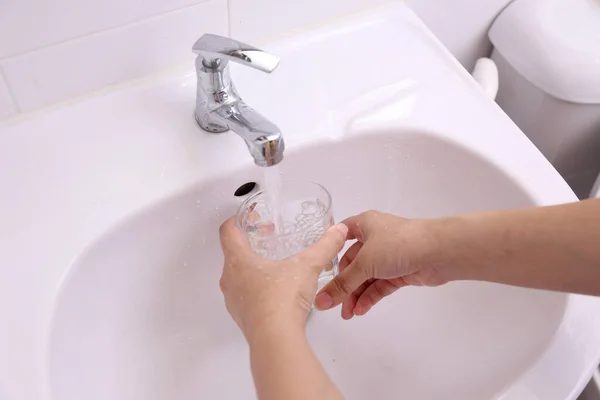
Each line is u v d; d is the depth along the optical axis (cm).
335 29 65
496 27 76
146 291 56
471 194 58
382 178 62
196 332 58
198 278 59
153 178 53
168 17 56
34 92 55
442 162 58
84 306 50
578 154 79
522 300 51
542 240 41
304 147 56
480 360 52
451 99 59
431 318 58
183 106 58
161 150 54
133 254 53
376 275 49
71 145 54
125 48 56
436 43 64
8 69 52
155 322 56
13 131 55
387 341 59
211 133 56
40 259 48
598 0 74
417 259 47
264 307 42
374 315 61
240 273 46
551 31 71
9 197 51
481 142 56
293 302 43
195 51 48
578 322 45
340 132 57
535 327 49
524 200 53
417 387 54
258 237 54
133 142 55
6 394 41
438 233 46
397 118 58
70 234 49
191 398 55
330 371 58
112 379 50
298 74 61
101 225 50
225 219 57
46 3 50
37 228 49
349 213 64
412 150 59
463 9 73
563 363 44
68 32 52
